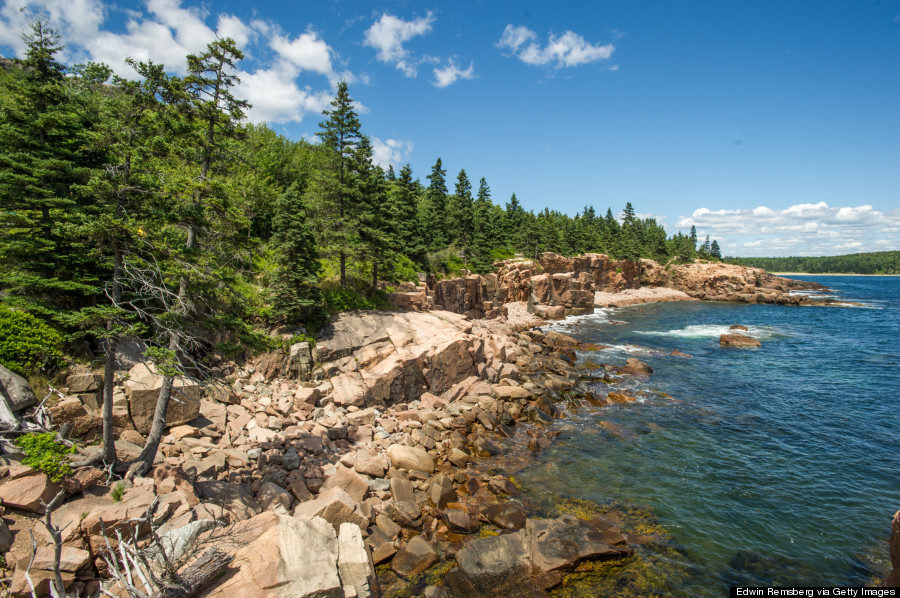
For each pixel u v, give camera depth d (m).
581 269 95.88
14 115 16.83
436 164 72.44
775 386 33.09
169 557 9.93
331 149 35.75
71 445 13.19
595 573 13.06
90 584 9.95
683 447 22.22
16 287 16.80
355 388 24.95
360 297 36.47
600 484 18.45
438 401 27.11
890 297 114.25
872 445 22.58
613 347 47.59
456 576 12.60
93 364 16.89
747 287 101.50
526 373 35.50
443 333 31.83
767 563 13.77
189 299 15.54
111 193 13.36
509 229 98.44
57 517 10.75
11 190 16.67
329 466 18.11
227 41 15.95
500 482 17.91
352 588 10.83
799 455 21.34
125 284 14.11
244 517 13.48
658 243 126.81
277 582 9.77
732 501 17.23
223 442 18.27
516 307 72.75
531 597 12.07
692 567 13.51
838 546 14.70
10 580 9.20
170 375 14.03
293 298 27.55
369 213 35.72
